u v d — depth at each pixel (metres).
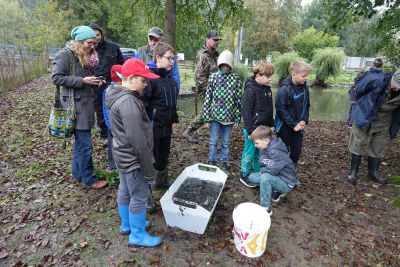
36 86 11.38
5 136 5.02
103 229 2.67
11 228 2.62
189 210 2.56
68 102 2.89
